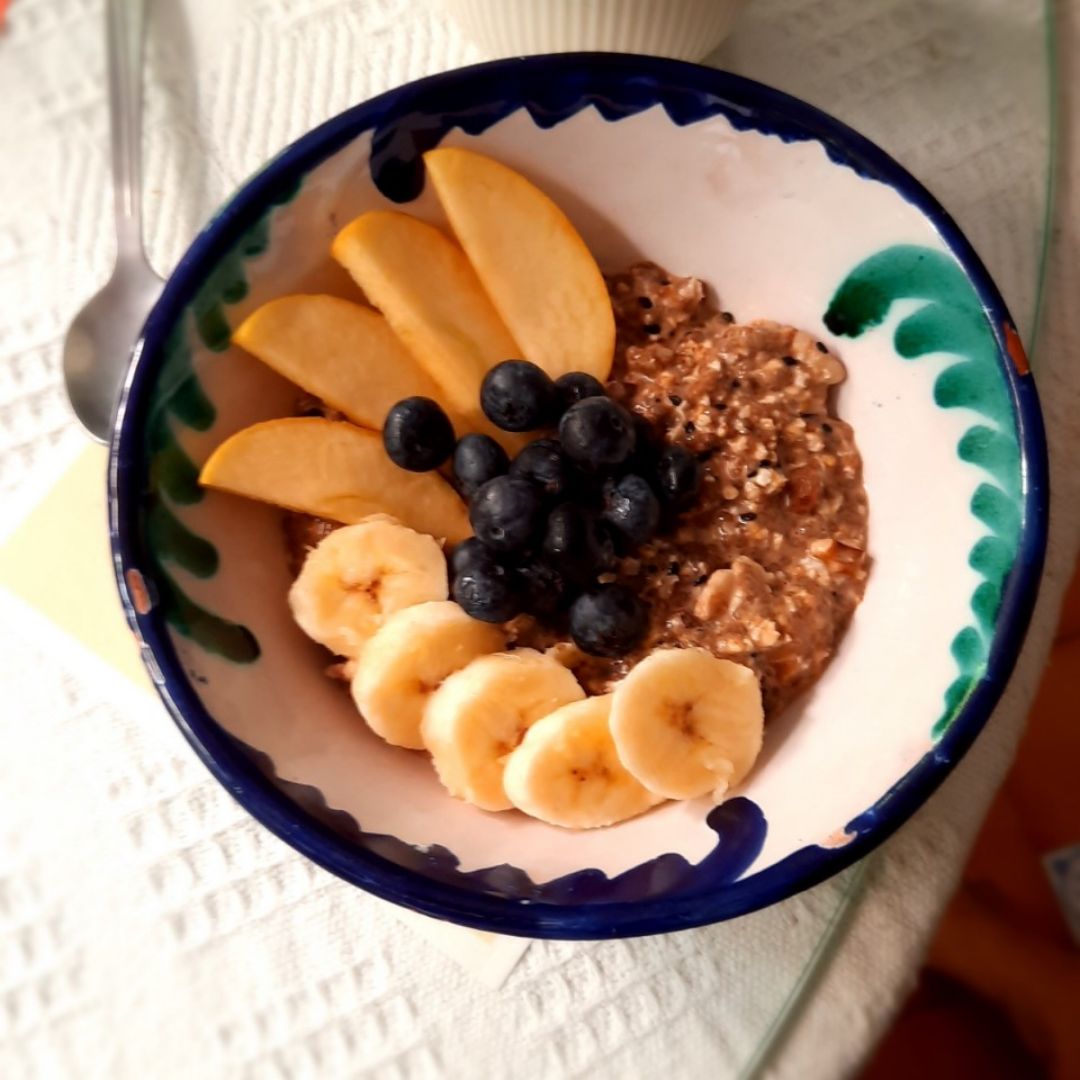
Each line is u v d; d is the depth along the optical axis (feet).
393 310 0.96
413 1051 0.96
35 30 1.15
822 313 0.99
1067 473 1.06
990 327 0.88
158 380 0.88
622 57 0.91
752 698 0.91
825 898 0.98
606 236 1.03
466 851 0.88
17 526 1.04
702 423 0.97
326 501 0.96
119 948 0.98
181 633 0.86
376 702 0.93
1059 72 1.11
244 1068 0.96
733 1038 0.96
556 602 0.95
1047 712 1.58
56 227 1.10
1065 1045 1.56
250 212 0.89
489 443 0.96
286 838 0.82
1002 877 1.62
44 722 1.01
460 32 1.07
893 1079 1.57
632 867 0.87
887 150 1.08
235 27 1.12
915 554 0.93
